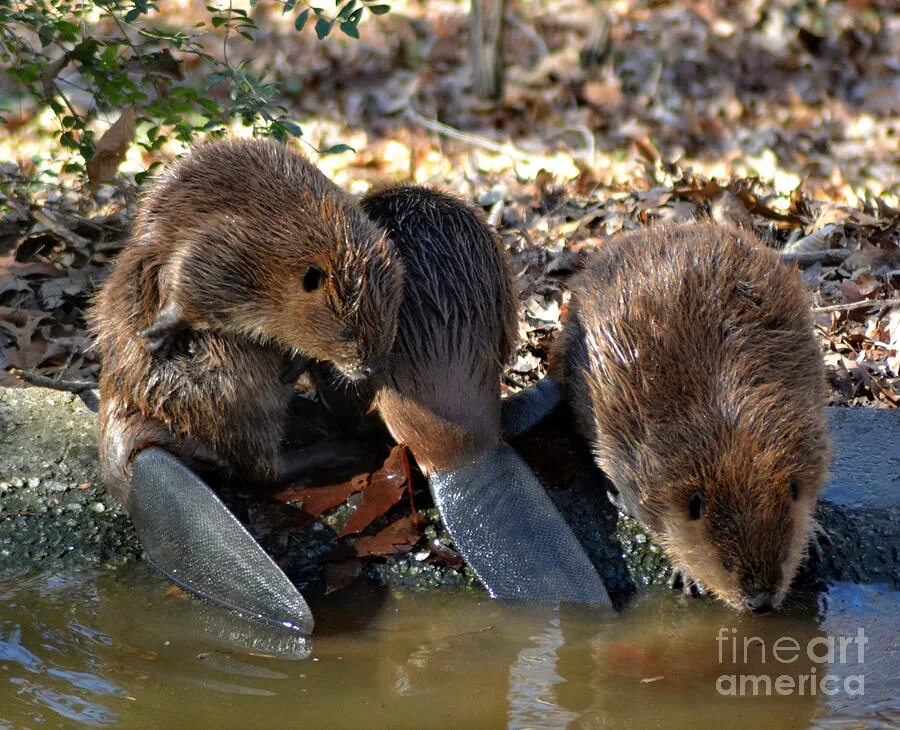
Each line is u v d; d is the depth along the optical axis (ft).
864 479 26.78
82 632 22.24
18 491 25.57
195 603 23.07
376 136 63.77
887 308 36.91
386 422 24.43
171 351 24.09
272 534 24.59
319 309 22.99
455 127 66.18
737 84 71.82
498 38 67.92
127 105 35.86
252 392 24.43
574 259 40.50
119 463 24.39
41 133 58.39
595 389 24.59
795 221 45.44
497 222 45.70
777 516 22.02
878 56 75.31
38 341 35.04
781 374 23.91
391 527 24.89
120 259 25.11
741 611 23.82
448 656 21.86
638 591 24.71
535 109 67.62
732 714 19.95
